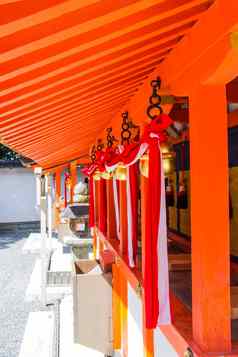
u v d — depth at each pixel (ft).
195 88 6.90
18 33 4.43
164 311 8.80
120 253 17.61
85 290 20.59
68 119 12.79
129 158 10.42
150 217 8.83
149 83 9.77
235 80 11.78
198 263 7.06
